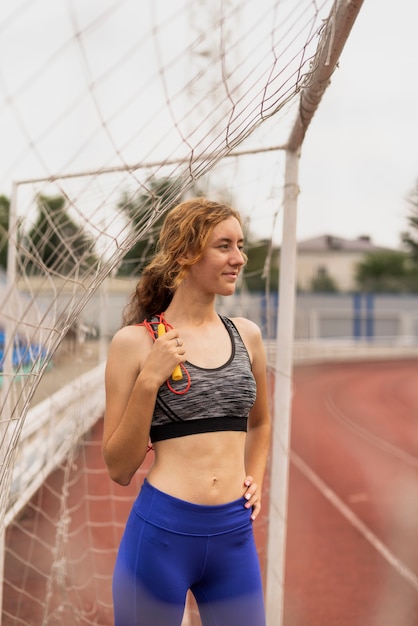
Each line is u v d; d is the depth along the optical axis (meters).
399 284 40.09
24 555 4.33
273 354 3.34
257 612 2.03
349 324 35.03
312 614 3.70
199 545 1.95
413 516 5.73
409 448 9.28
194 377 1.96
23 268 2.79
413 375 21.70
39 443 5.55
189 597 3.75
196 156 1.95
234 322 2.23
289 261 2.95
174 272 2.08
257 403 2.29
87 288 1.98
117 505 5.55
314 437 10.22
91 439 7.84
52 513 5.26
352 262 44.38
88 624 3.30
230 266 2.03
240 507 2.02
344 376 21.02
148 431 1.93
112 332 10.14
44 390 7.29
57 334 1.98
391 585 4.14
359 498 6.41
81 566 4.17
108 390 2.03
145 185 2.02
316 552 4.76
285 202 2.93
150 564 1.94
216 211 2.02
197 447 1.95
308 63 1.90
